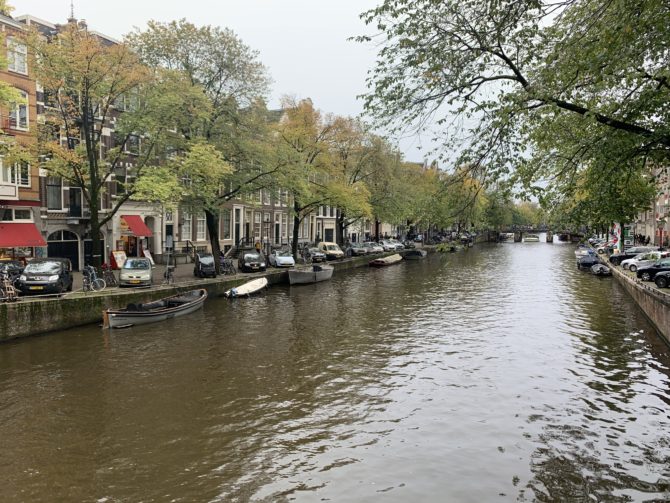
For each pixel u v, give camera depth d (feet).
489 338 59.16
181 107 78.07
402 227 265.54
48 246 89.76
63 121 72.38
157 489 26.78
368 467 29.43
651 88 28.86
